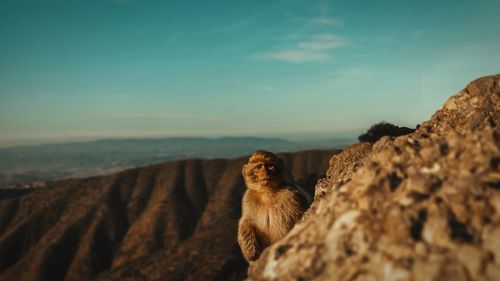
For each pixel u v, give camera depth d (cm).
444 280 300
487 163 353
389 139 542
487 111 461
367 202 374
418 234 330
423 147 398
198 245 10769
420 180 361
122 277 10294
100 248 17100
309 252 371
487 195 329
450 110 502
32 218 19375
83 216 19038
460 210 329
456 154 375
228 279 9219
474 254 304
